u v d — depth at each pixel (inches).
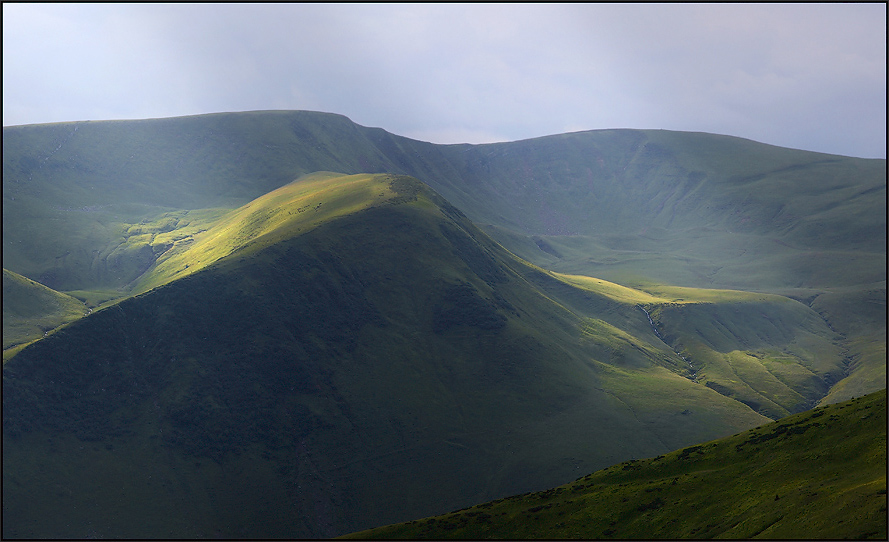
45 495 6599.4
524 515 4217.5
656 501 3870.6
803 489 3272.6
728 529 3284.9
